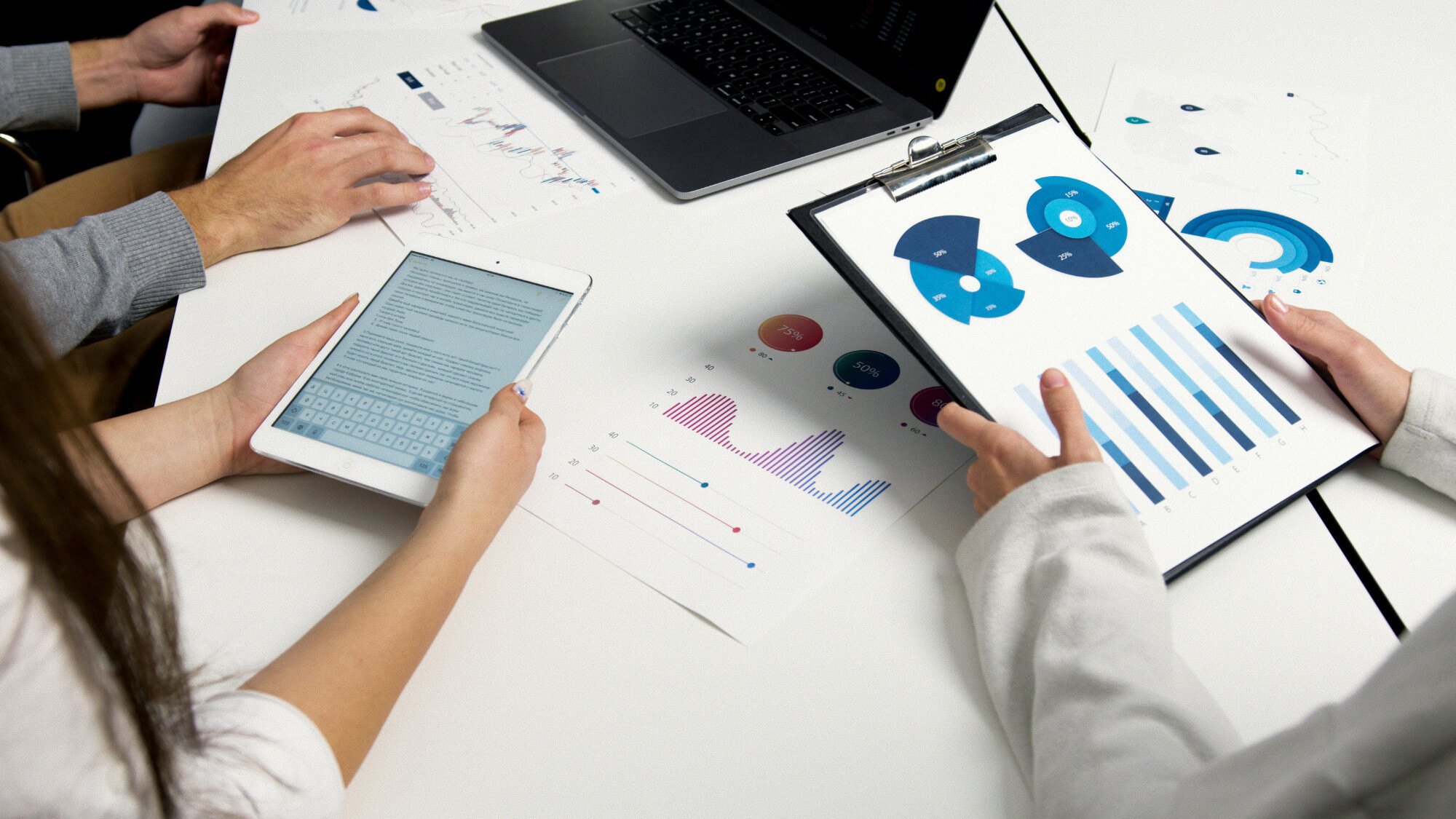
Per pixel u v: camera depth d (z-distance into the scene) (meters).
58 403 0.41
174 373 0.74
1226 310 0.73
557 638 0.58
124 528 0.49
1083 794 0.47
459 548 0.57
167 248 0.79
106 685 0.42
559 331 0.71
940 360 0.66
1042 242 0.73
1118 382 0.68
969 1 0.94
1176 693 0.51
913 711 0.55
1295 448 0.67
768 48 1.08
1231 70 1.15
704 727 0.54
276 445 0.64
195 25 1.12
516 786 0.51
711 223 0.90
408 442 0.65
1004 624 0.56
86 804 0.41
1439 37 1.22
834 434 0.71
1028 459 0.61
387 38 1.12
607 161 0.96
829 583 0.61
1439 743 0.32
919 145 0.73
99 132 1.65
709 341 0.78
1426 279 0.87
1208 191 0.96
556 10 1.14
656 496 0.66
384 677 0.52
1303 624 0.60
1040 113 0.80
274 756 0.47
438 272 0.75
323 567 0.61
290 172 0.85
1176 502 0.63
